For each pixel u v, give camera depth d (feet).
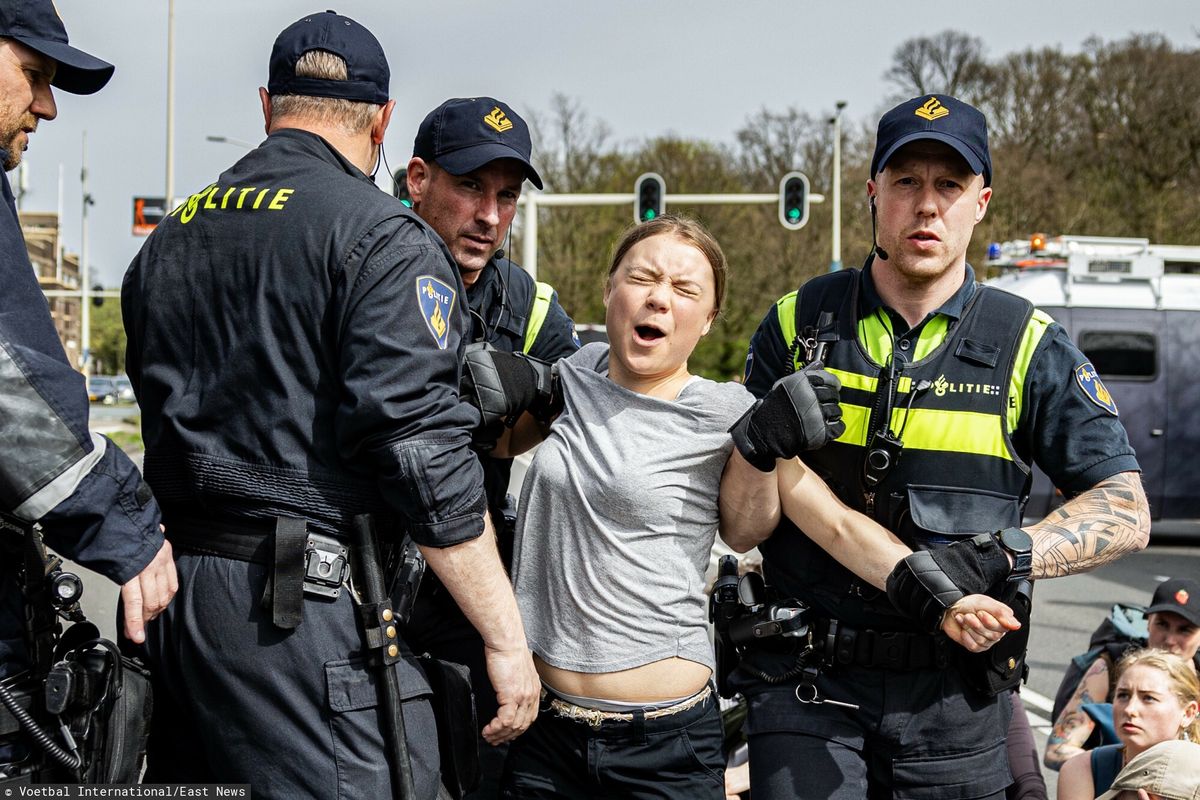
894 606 8.02
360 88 7.70
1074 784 11.76
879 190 8.61
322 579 6.97
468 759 7.59
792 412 7.42
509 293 10.79
